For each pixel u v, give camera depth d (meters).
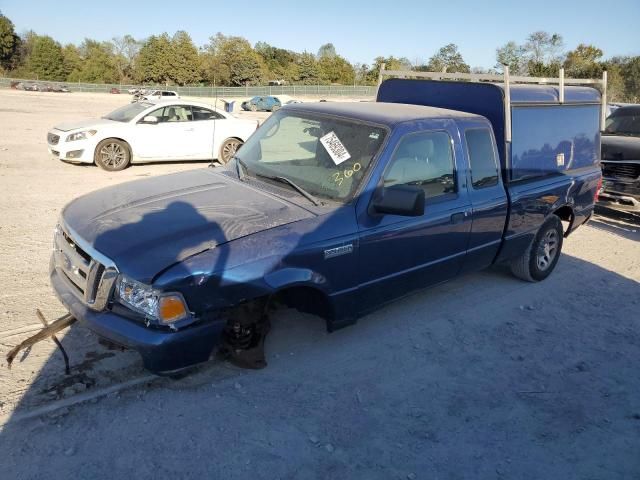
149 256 3.21
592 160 6.45
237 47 83.44
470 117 4.80
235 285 3.29
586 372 4.34
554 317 5.26
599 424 3.71
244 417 3.44
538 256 5.91
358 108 4.64
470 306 5.36
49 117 23.28
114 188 4.33
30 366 3.73
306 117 4.65
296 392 3.75
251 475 2.99
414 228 4.23
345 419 3.53
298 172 4.29
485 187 4.89
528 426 3.63
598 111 6.42
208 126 12.77
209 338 3.29
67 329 4.24
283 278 3.50
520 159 5.30
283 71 94.50
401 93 5.91
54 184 9.53
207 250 3.29
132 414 3.37
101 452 3.04
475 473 3.17
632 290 6.09
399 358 4.32
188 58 87.94
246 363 3.90
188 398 3.57
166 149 12.25
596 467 3.31
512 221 5.21
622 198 8.59
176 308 3.14
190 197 3.97
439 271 4.68
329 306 3.90
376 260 4.05
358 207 3.90
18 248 6.03
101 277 3.26
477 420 3.65
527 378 4.20
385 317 5.00
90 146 11.20
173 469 2.98
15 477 2.82
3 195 8.41
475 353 4.50
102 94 62.81
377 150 4.03
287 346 4.35
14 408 3.30
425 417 3.63
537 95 5.50
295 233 3.58
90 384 3.60
